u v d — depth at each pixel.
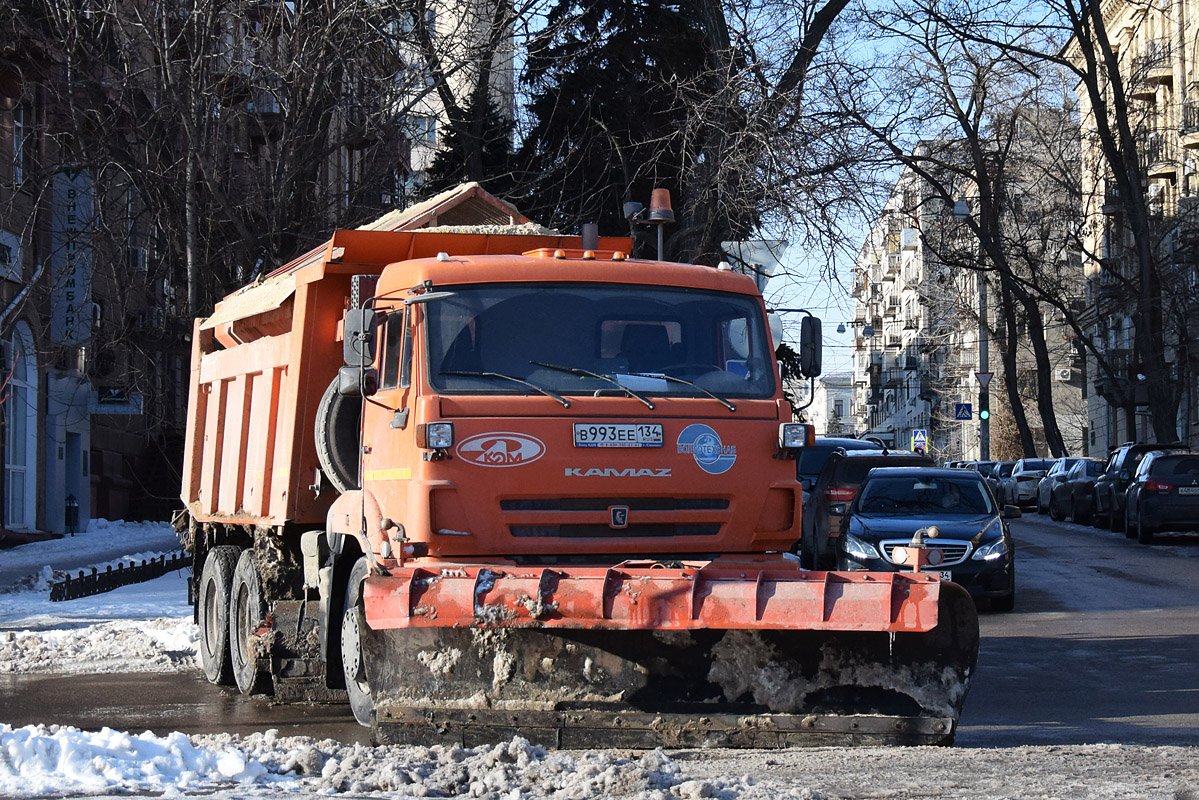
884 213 35.03
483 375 12.71
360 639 12.36
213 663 18.27
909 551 11.81
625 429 12.73
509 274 13.09
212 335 21.05
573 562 12.61
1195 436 70.75
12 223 43.06
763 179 33.50
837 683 11.91
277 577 16.11
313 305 15.77
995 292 76.12
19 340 45.38
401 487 12.74
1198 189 66.19
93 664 20.66
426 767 10.12
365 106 33.59
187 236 32.53
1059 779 9.91
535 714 11.80
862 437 40.66
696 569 11.80
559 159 40.06
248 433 18.06
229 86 33.22
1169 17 73.69
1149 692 15.88
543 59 38.97
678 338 13.30
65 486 52.56
